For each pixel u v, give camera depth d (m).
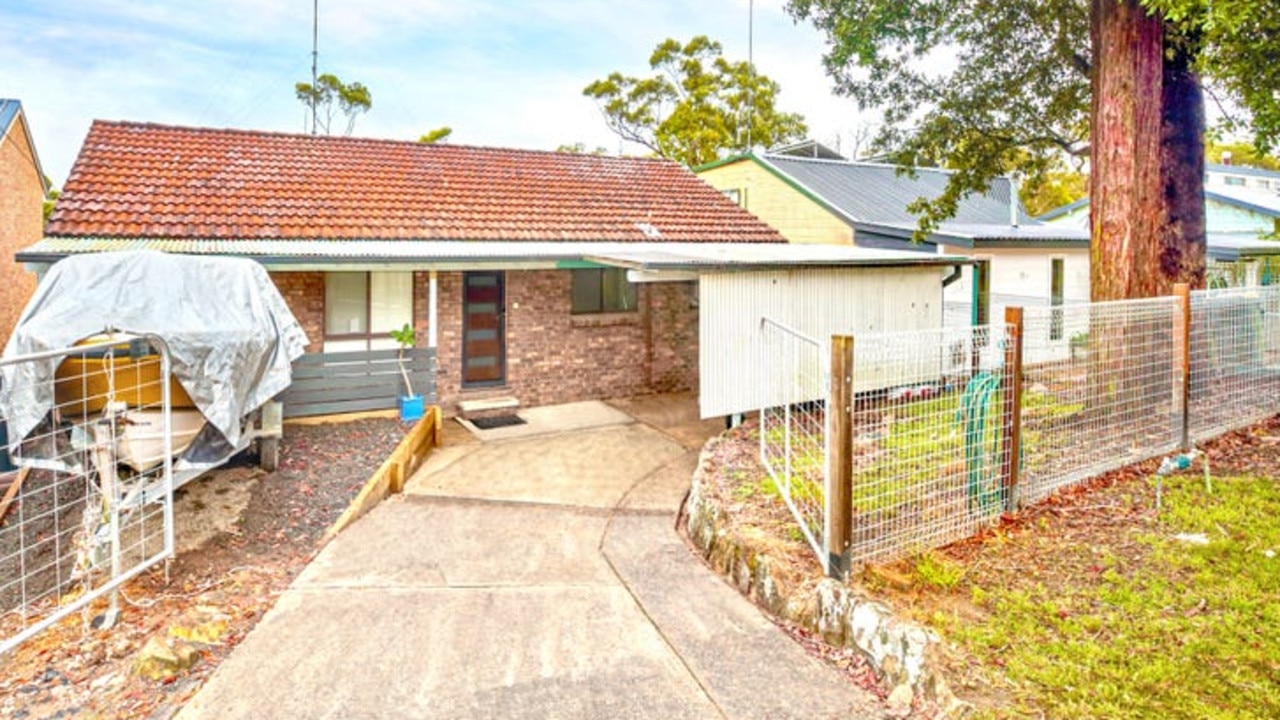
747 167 20.55
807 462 7.72
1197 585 5.11
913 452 6.01
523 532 7.28
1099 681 4.04
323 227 11.26
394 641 5.02
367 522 7.53
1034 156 14.76
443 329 12.08
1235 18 6.85
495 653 4.85
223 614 5.47
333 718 4.12
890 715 4.08
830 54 12.70
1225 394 8.66
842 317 11.39
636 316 13.65
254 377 7.37
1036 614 4.76
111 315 6.40
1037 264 17.27
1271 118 8.62
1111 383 7.29
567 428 11.48
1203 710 3.75
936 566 5.40
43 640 5.25
